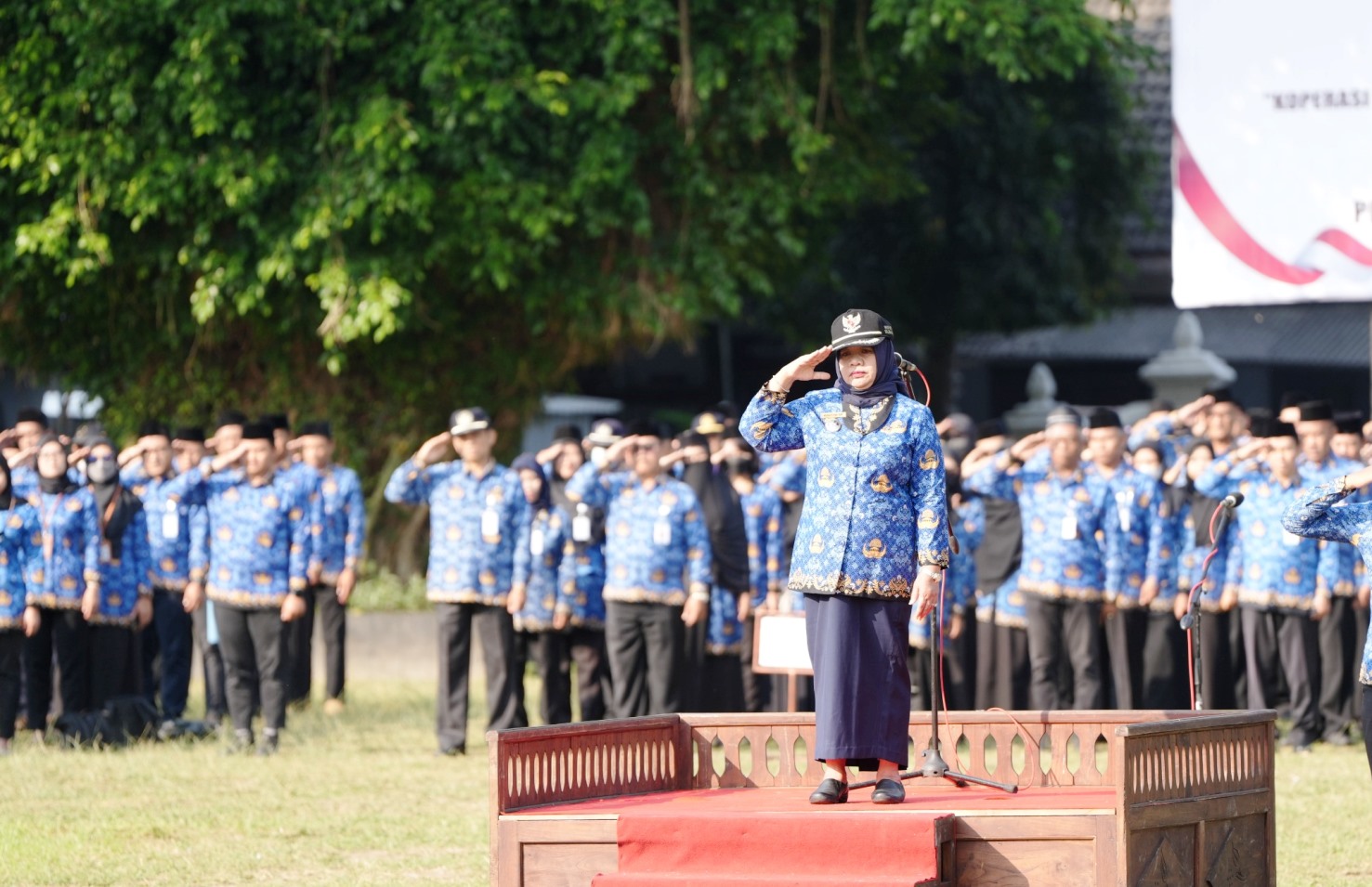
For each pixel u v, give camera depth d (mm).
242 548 23688
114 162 29656
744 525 24859
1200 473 24391
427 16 29625
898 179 36188
